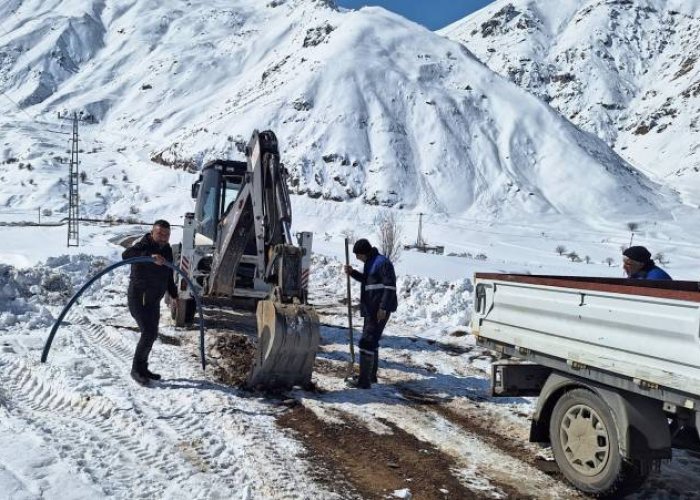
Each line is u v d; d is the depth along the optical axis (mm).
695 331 3518
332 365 8062
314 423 5629
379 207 107125
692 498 4477
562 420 4688
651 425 4105
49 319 9398
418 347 9492
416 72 158500
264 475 4406
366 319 7023
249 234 8312
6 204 95812
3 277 11297
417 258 37781
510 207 112062
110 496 3896
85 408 5629
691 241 89688
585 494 4438
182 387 6410
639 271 6223
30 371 6543
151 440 4871
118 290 13531
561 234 89500
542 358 4867
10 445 4527
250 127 133625
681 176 175750
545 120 144250
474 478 4656
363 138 129625
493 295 5453
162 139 167125
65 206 93188
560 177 125375
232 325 10203
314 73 152625
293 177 116875
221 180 11023
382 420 5852
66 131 177375
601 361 4199
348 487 4344
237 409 5789
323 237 57125
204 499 3969
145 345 6457
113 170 122000
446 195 114750
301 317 6418
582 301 4398
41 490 3859
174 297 6891
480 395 6934
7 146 143625
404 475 4633
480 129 139625
